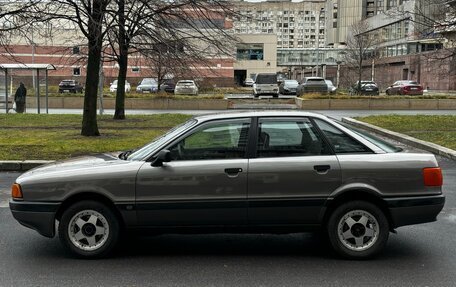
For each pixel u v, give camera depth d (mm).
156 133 16594
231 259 5508
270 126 5543
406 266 5238
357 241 5414
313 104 30016
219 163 5363
